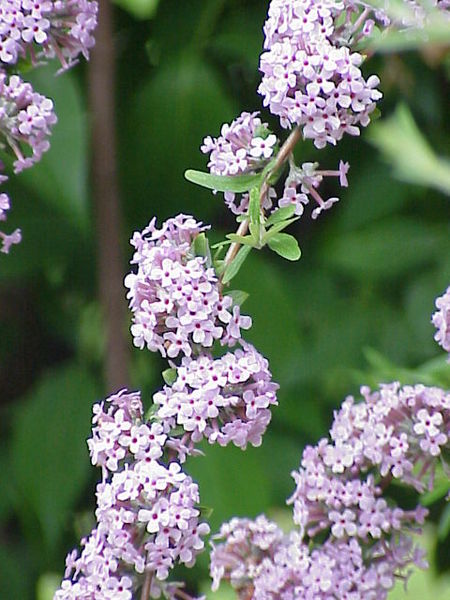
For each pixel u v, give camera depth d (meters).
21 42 0.73
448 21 0.69
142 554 0.69
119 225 0.97
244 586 0.74
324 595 0.73
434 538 0.94
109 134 0.96
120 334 0.97
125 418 0.69
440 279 0.96
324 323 0.97
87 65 0.97
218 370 0.68
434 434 0.72
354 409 0.74
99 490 0.69
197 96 0.96
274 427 0.97
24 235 0.97
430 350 0.95
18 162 0.73
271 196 0.71
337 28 0.70
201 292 0.68
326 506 0.74
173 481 0.68
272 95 0.69
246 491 0.94
